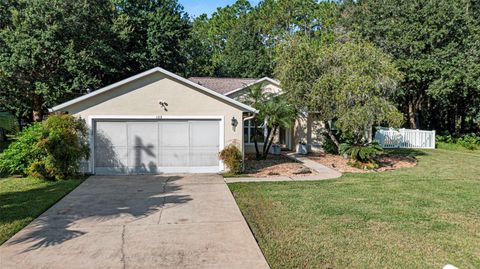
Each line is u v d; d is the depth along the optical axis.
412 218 8.15
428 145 24.81
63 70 24.28
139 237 6.90
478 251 6.24
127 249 6.29
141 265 5.63
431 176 13.77
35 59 23.23
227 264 5.66
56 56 24.00
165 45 30.70
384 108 15.17
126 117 14.03
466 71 22.91
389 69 15.88
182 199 9.97
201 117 14.39
